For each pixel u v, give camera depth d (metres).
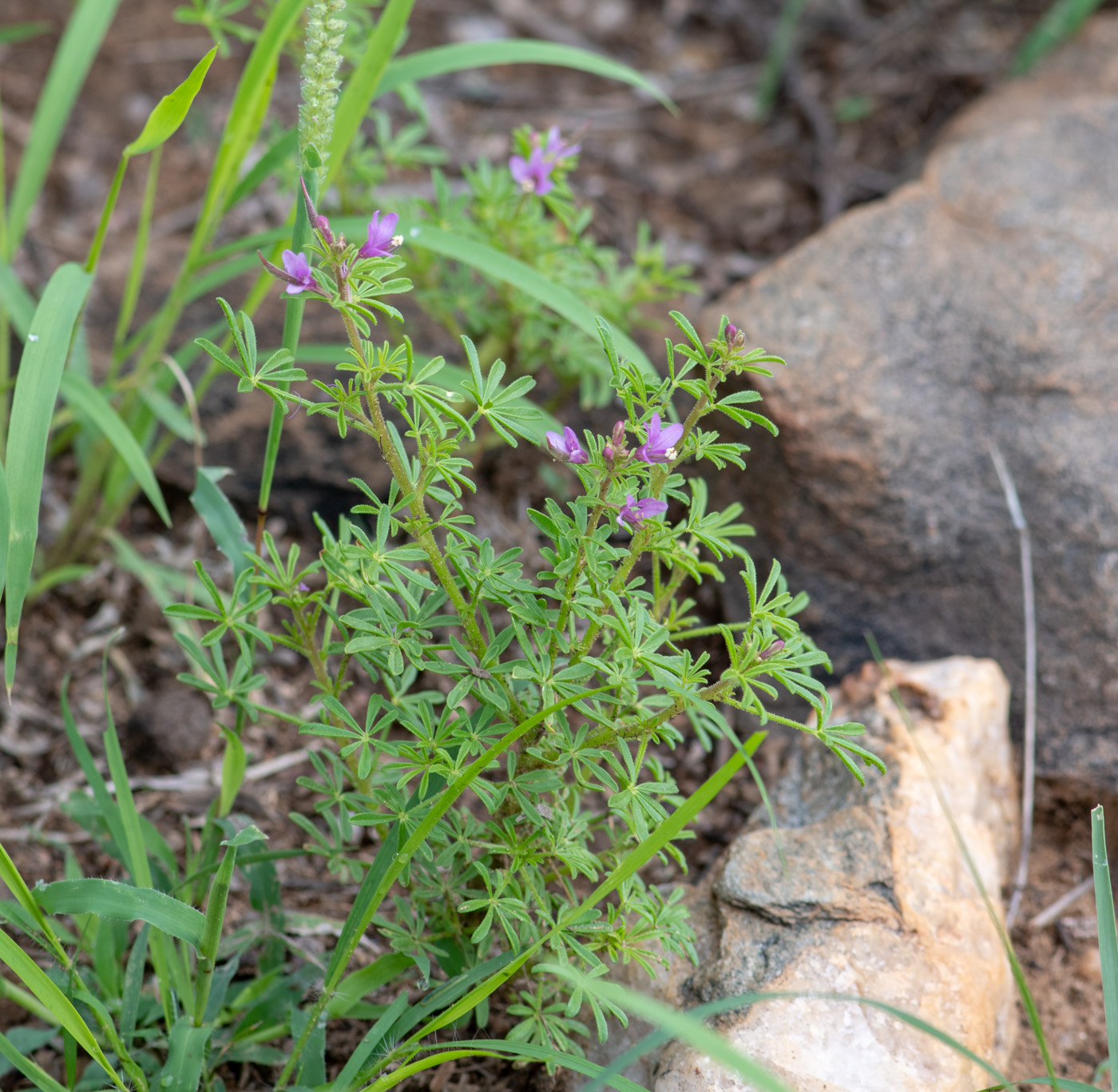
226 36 4.88
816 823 2.42
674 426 1.67
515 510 3.38
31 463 2.08
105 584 3.22
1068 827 2.85
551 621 1.83
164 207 4.22
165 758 2.86
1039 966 2.64
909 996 2.11
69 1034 2.02
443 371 2.98
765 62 5.11
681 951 2.20
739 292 3.24
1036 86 4.26
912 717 2.66
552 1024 1.93
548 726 1.86
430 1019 2.19
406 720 1.86
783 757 2.90
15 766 2.85
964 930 2.27
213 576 3.23
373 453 3.30
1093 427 2.97
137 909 1.83
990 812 2.70
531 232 2.75
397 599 2.19
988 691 2.74
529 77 4.96
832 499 2.95
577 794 2.12
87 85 4.63
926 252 3.30
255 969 2.40
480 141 4.61
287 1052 2.26
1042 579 2.89
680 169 4.64
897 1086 1.97
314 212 1.60
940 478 2.95
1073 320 3.12
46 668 3.05
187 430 2.75
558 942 1.85
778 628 1.79
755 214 4.46
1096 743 2.79
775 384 2.96
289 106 4.54
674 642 3.11
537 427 2.36
